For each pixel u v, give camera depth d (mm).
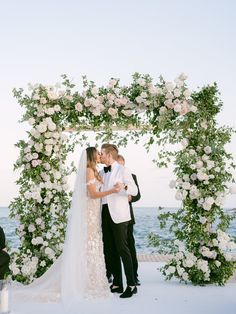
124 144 5504
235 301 4301
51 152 5617
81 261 4449
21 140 5562
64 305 4031
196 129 5363
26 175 5520
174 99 5352
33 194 5348
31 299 4262
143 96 5266
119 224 4508
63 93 5547
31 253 5418
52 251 5359
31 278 5293
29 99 5535
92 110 5418
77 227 4531
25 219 5480
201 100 5266
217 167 5223
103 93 5508
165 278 5754
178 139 5348
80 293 4359
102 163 4844
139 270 6488
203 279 5184
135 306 4055
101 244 4574
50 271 4637
